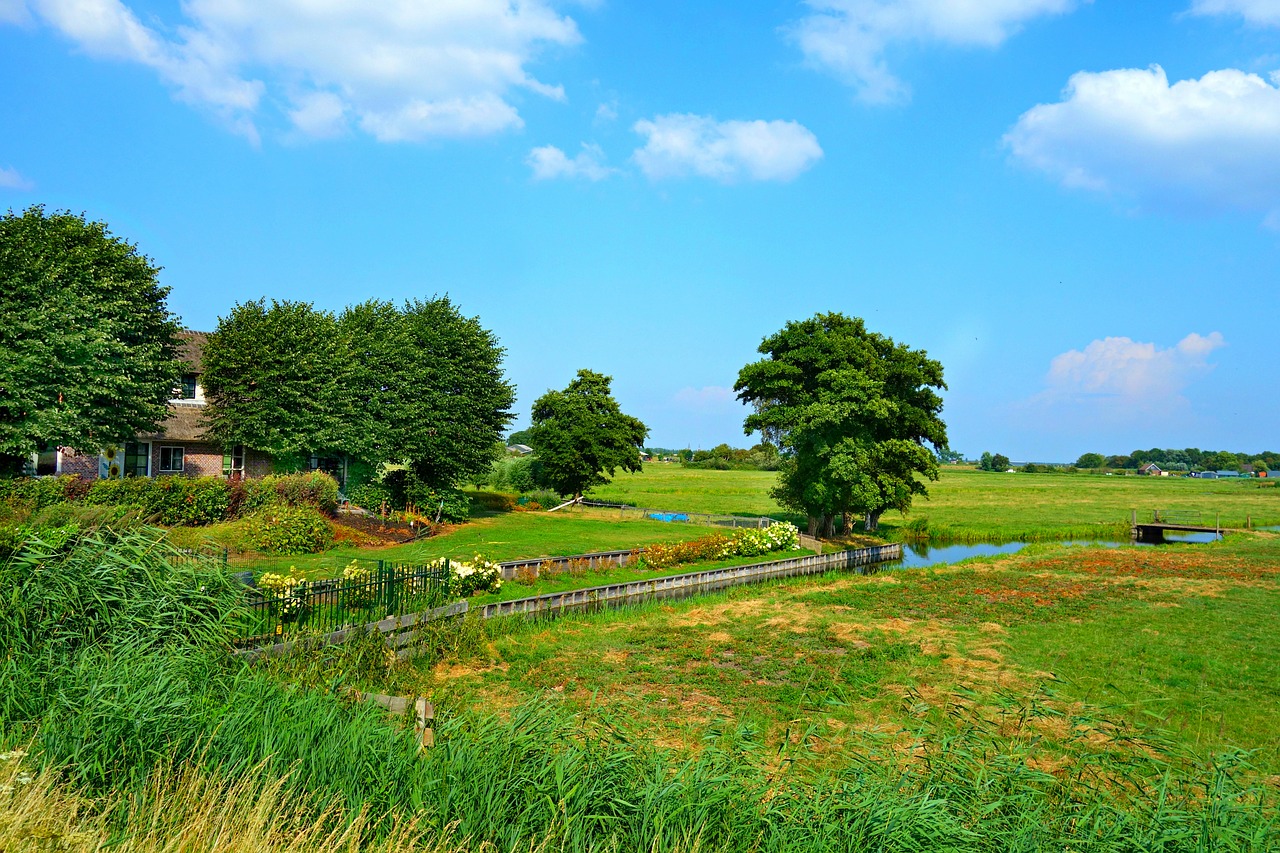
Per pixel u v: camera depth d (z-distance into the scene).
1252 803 7.66
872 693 14.28
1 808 5.23
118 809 5.77
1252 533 52.03
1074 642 18.39
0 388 25.53
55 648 8.62
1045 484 115.94
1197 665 15.97
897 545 43.88
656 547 32.41
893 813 6.39
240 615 11.19
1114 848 6.36
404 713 8.97
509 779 6.66
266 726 7.27
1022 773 7.70
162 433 34.91
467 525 41.06
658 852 5.86
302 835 5.50
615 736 8.03
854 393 39.41
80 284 27.50
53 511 18.75
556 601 24.36
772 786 7.16
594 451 57.22
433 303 42.03
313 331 36.31
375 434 37.12
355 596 17.23
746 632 19.72
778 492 47.38
